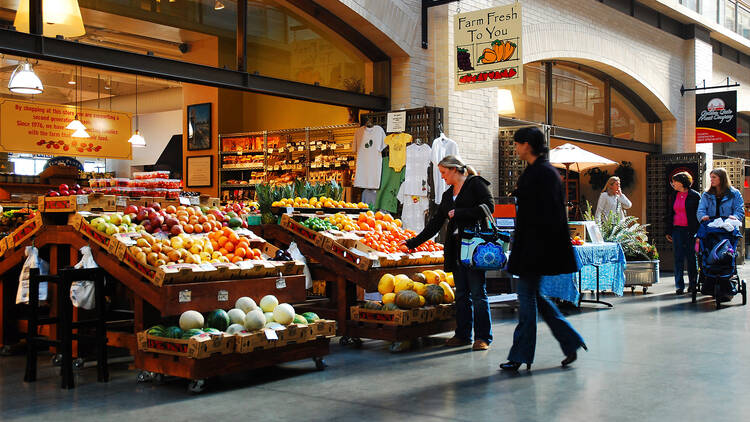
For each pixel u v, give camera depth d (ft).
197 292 16.12
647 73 51.72
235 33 28.30
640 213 57.21
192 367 14.73
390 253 21.20
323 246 20.86
